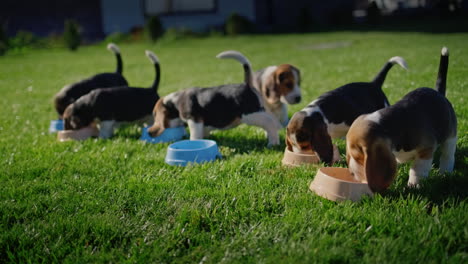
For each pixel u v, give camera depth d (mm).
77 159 2762
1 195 2398
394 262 1910
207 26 12578
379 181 2092
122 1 12211
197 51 9180
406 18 13297
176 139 2992
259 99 2795
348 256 1951
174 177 2520
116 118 3098
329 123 2488
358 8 18797
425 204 2127
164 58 8438
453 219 2033
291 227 2094
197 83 5137
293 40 9930
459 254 1916
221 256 2004
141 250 2047
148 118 3195
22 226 2180
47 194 2400
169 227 2145
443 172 2346
